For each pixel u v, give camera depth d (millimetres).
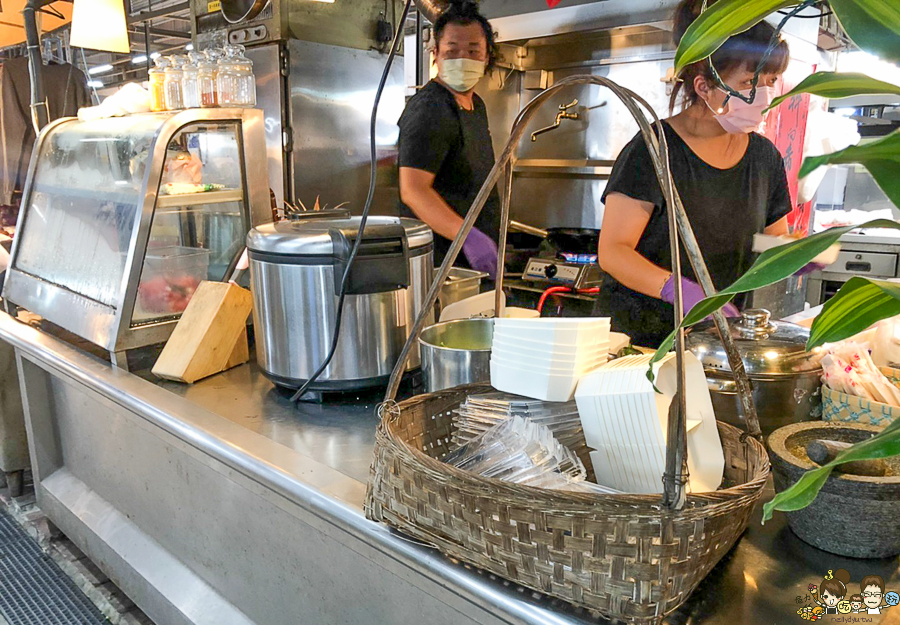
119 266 1776
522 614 795
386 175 3480
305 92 3020
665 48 3074
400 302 1479
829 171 2850
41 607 2125
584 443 1029
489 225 2668
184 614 1602
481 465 929
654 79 3174
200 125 1814
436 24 2402
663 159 723
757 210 1738
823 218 2932
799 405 1092
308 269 1391
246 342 1796
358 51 3195
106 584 2188
